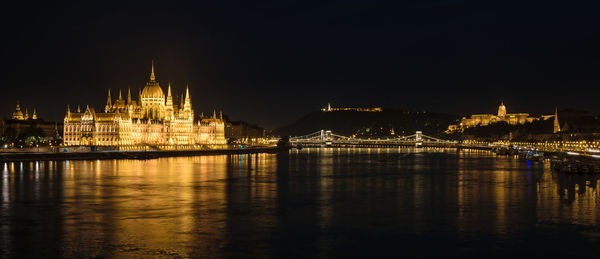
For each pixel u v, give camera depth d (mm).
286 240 103375
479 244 100938
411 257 93438
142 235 105688
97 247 97188
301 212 130625
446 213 129375
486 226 114938
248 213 128875
